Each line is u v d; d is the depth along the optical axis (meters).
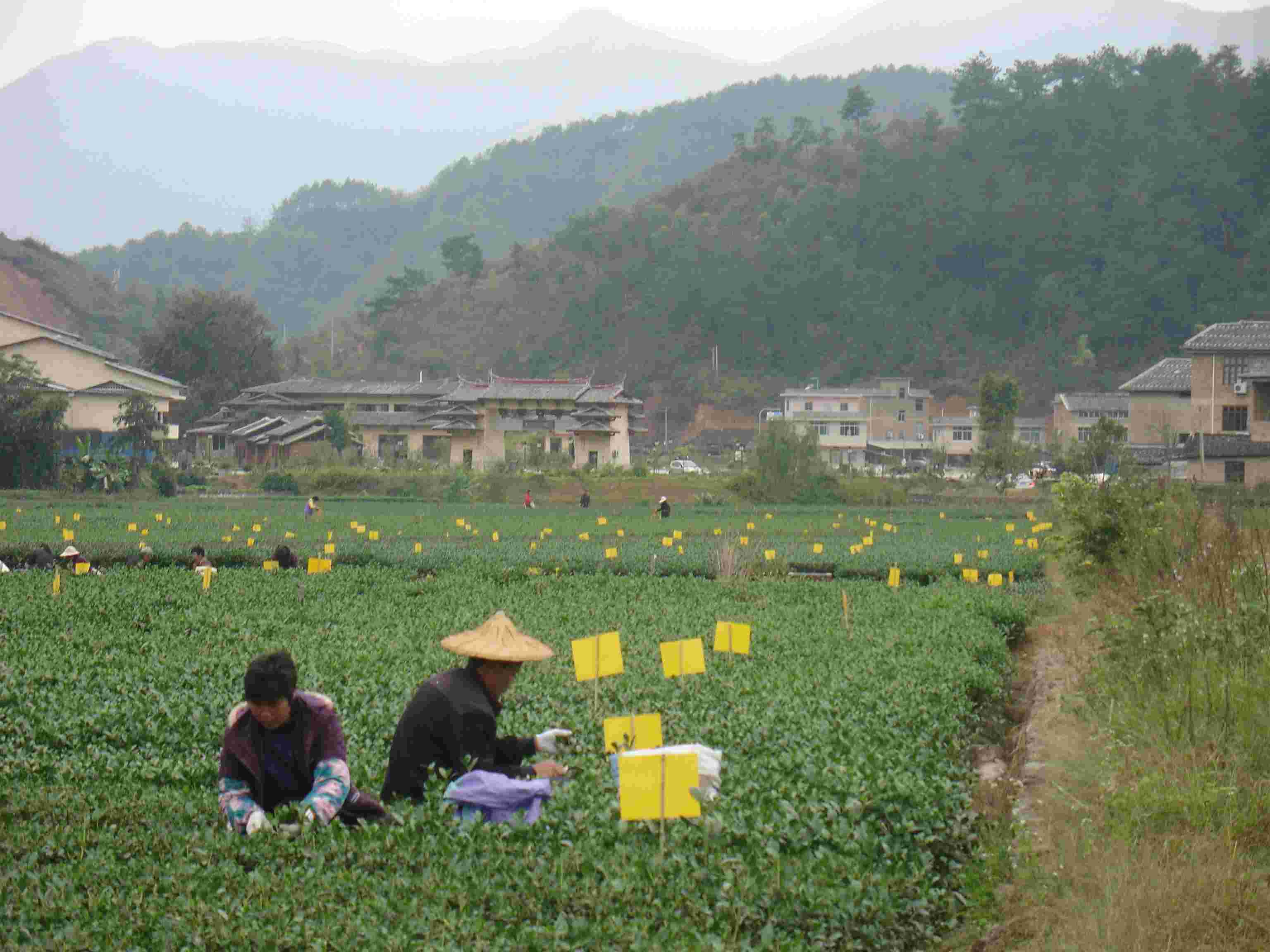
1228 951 8.22
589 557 39.72
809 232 189.50
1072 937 8.54
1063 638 21.22
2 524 49.97
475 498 91.19
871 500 87.31
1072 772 12.08
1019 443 105.62
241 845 8.51
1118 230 169.88
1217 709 12.42
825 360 171.50
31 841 8.80
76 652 18.81
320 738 9.19
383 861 8.17
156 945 7.09
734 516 72.88
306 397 135.25
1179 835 9.91
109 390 104.56
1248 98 177.00
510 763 10.10
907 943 8.77
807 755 10.98
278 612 24.36
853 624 22.55
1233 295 154.88
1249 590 16.23
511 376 183.00
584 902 7.57
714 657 18.23
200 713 13.90
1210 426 85.31
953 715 14.53
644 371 175.75
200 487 96.75
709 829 8.69
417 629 21.83
